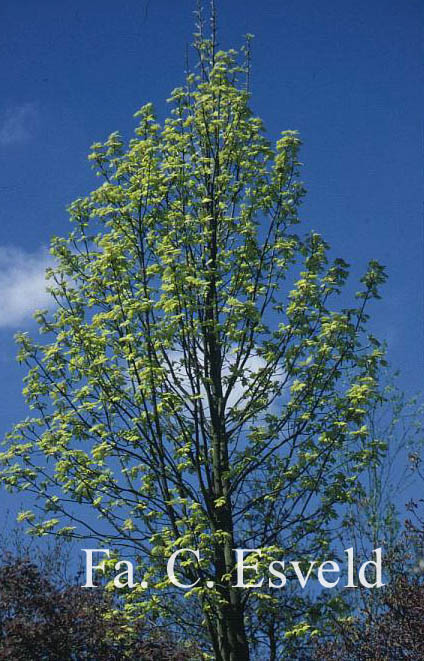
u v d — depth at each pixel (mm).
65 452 11352
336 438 11141
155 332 10766
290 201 12258
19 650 8883
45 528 11219
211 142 12484
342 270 11758
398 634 11891
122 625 9859
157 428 10852
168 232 11914
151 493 11672
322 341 11578
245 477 11547
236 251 12203
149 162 11797
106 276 11562
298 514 11328
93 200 12055
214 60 12852
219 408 11656
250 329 11828
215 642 10773
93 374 11719
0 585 9500
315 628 11289
